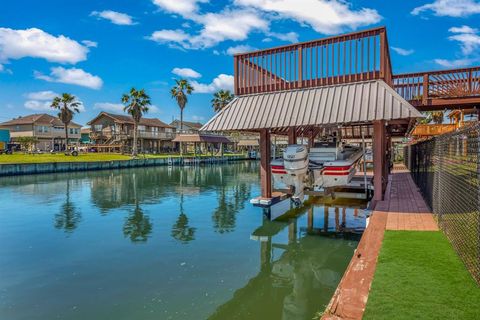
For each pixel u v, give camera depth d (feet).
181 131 185.98
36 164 106.22
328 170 32.14
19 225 38.68
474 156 17.70
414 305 11.34
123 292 20.38
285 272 24.08
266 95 33.88
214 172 121.80
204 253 27.99
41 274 23.32
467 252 16.24
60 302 19.03
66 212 46.80
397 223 23.47
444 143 22.59
